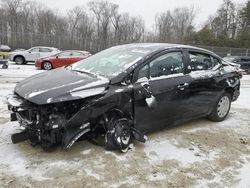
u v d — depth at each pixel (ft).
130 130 13.51
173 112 15.42
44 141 11.85
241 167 12.92
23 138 12.35
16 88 13.24
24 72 44.68
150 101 13.83
